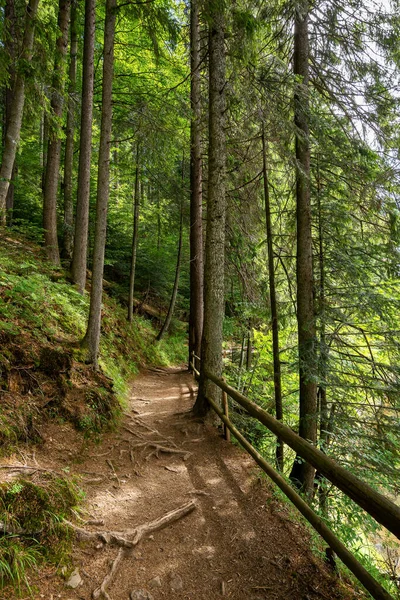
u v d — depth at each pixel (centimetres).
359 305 598
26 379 423
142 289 1670
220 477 404
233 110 688
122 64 1191
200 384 575
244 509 342
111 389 566
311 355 586
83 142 876
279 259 733
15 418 368
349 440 575
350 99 648
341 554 216
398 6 594
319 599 239
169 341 1541
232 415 689
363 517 486
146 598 234
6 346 431
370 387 582
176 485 384
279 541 296
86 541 271
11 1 685
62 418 435
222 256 566
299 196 654
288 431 286
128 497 350
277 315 705
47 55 666
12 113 591
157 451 454
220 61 560
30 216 1280
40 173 1384
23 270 677
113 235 1535
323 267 661
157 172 980
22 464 325
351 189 661
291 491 290
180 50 1049
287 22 657
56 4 1098
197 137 902
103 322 972
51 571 237
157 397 775
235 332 1053
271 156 763
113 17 582
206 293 565
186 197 1173
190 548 287
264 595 243
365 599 246
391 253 613
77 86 1270
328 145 657
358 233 675
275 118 616
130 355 1023
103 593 231
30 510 261
